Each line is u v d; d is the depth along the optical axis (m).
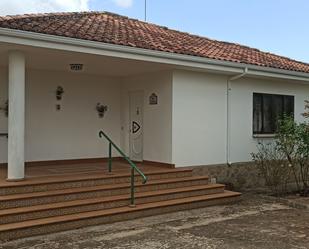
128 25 13.20
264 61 13.52
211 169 12.16
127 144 12.96
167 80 11.36
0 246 6.84
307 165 12.38
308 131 11.77
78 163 12.20
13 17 9.52
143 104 12.27
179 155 11.38
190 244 7.03
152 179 10.31
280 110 14.08
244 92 13.00
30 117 11.31
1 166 10.72
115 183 9.59
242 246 6.94
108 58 9.47
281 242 7.19
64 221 7.78
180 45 11.82
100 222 8.25
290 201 10.77
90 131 12.54
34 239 7.25
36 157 11.45
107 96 12.95
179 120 11.37
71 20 10.93
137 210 8.79
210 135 12.12
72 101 12.13
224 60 11.34
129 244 7.00
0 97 10.70
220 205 10.35
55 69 11.46
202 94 11.90
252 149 13.22
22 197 7.94
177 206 9.51
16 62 8.52
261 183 13.37
